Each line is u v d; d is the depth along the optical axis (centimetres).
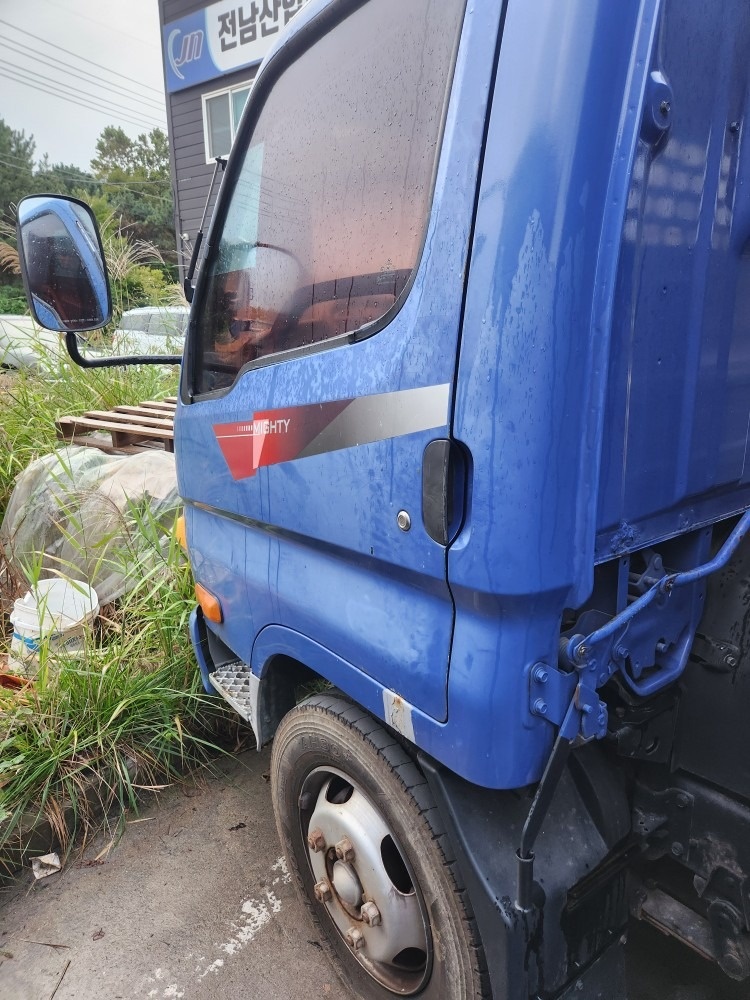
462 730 128
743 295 141
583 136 106
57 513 404
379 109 142
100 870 249
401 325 130
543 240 108
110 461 446
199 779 293
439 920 149
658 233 120
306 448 158
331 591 161
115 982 209
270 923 227
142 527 346
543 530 115
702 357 135
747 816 144
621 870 152
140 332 636
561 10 104
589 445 116
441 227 121
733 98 127
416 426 126
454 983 149
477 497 117
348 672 159
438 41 127
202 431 206
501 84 111
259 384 176
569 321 110
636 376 123
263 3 1053
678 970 203
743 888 145
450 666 129
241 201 192
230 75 1146
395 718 145
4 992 207
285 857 211
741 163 131
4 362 588
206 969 212
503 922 134
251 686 212
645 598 128
